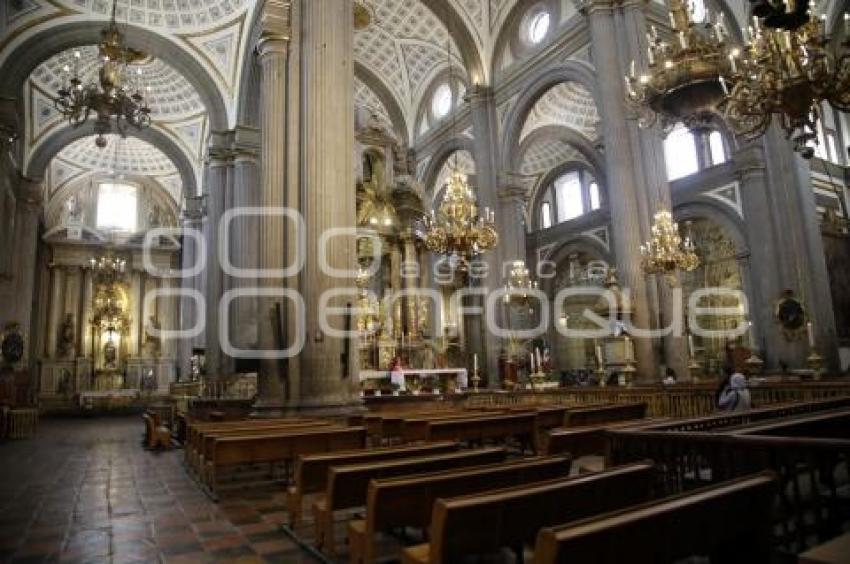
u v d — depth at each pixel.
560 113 20.70
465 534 2.61
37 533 4.78
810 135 6.90
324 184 10.01
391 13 20.84
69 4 16.28
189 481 7.25
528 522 2.79
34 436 14.84
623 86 14.07
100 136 13.64
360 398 9.80
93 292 30.45
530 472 3.68
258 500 6.00
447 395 14.30
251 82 17.20
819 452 3.50
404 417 8.18
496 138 19.47
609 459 4.59
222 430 6.91
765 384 9.05
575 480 2.98
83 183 30.50
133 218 31.66
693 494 2.49
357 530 3.45
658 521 2.25
